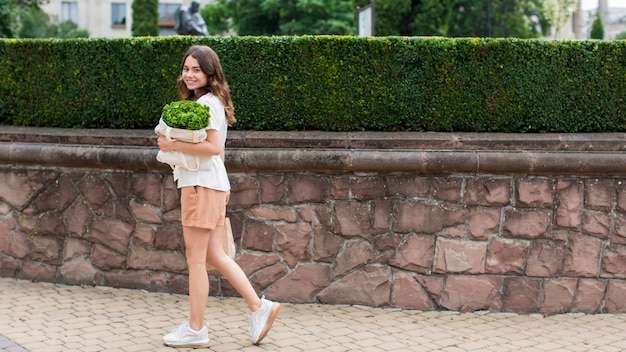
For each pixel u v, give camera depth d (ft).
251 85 18.71
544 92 18.29
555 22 86.17
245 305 17.92
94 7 139.64
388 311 17.79
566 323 17.20
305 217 18.12
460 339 15.64
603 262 17.94
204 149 13.88
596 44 18.26
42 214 19.67
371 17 31.81
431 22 85.30
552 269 17.88
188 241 14.35
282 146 18.02
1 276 20.11
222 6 100.48
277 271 18.31
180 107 13.66
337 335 15.64
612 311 18.06
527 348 15.12
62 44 19.79
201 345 14.40
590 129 18.44
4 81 20.39
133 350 14.10
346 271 18.11
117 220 19.10
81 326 15.71
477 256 17.87
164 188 18.71
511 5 97.66
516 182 17.78
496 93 18.26
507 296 17.92
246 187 18.26
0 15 35.91
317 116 18.54
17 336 14.85
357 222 17.99
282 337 15.37
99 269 19.33
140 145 18.71
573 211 17.81
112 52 19.42
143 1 99.45
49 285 19.38
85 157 18.83
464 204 17.83
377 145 17.80
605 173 17.69
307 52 18.43
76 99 19.79
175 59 18.99
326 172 17.99
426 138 17.75
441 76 18.28
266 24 90.74
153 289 18.94
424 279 17.95
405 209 17.88
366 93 18.42
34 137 19.51
